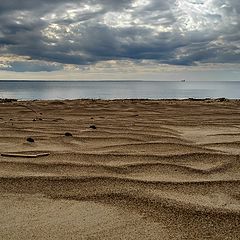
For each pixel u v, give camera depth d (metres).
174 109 16.33
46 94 51.50
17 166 5.51
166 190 4.50
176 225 3.54
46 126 9.76
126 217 3.73
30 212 3.87
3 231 3.40
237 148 6.89
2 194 4.40
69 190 4.54
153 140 7.75
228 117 12.71
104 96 45.34
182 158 6.10
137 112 14.78
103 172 5.30
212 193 4.44
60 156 6.19
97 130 9.01
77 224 3.57
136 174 5.23
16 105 17.58
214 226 3.51
